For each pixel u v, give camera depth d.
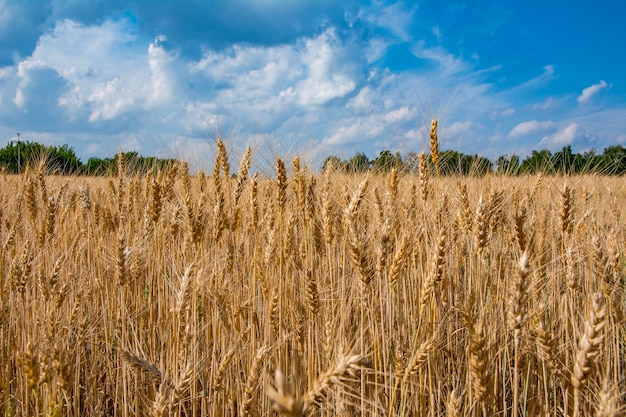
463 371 0.81
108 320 0.98
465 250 1.01
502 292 0.80
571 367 0.73
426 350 0.64
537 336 0.67
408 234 0.84
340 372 0.49
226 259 0.99
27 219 1.19
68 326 0.77
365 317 0.81
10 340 0.88
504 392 0.71
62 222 1.27
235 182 1.03
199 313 0.90
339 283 0.83
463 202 0.88
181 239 1.09
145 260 1.10
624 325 0.79
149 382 0.86
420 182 0.88
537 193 1.26
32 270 0.91
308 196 0.91
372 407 0.70
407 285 0.91
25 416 0.76
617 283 0.76
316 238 0.95
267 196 1.07
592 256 0.80
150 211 1.03
